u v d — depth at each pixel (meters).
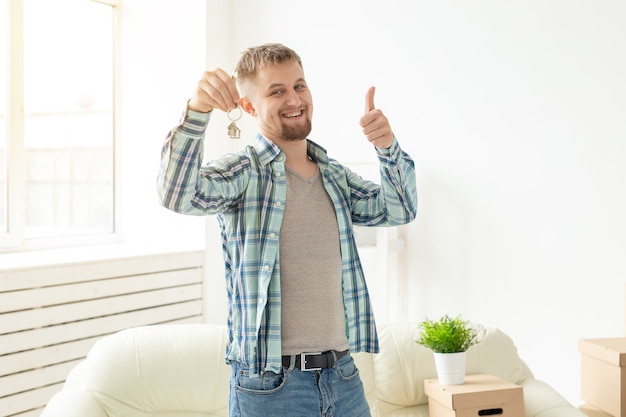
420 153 3.68
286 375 1.49
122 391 2.33
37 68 3.98
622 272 3.06
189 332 2.50
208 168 1.51
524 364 2.75
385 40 3.79
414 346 2.61
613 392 2.41
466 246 3.53
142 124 4.36
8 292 3.12
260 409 1.48
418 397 2.56
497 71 3.41
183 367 2.40
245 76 1.62
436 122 3.62
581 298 3.18
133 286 3.68
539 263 3.30
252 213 1.54
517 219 3.37
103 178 4.39
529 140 3.32
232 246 1.57
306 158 1.67
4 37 3.81
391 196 1.68
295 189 1.59
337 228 1.62
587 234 3.16
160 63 4.28
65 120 4.15
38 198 4.02
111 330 3.58
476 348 2.62
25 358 3.20
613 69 3.08
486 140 3.46
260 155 1.59
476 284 3.50
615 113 3.08
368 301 1.65
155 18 4.29
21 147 3.87
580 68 3.17
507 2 3.38
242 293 1.52
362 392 1.61
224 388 2.41
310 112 1.62
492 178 3.44
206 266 4.14
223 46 4.26
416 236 3.70
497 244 3.43
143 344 2.43
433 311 3.65
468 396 2.29
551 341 3.27
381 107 3.82
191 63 4.17
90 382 2.33
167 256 3.88
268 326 1.49
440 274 3.62
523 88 3.34
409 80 3.71
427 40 3.64
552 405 2.38
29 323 3.21
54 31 4.07
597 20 3.12
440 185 3.61
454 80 3.55
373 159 3.86
